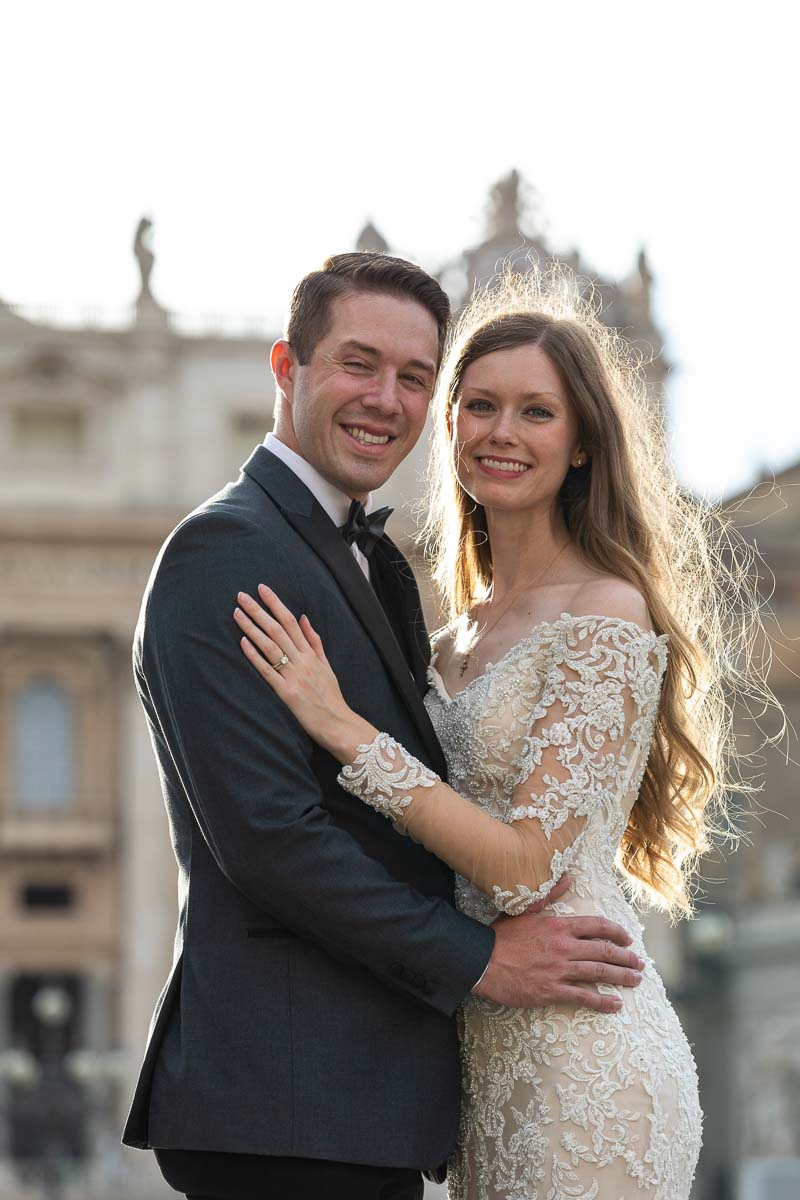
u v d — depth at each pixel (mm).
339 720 5398
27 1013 65312
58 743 63219
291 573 5465
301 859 5207
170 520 61969
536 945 5477
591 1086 5492
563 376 5918
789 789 52344
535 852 5492
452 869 5781
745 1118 43719
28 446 62625
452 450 6242
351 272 5660
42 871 63062
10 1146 51281
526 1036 5578
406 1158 5367
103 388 62656
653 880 6277
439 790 5445
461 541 6551
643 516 6043
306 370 5664
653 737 6031
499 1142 5613
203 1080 5320
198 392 62938
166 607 5414
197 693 5309
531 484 5930
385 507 5953
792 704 55312
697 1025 45625
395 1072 5398
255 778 5242
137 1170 49750
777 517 58812
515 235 40750
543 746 5625
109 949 62812
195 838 5539
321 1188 5293
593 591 5836
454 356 6125
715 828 6387
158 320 62500
